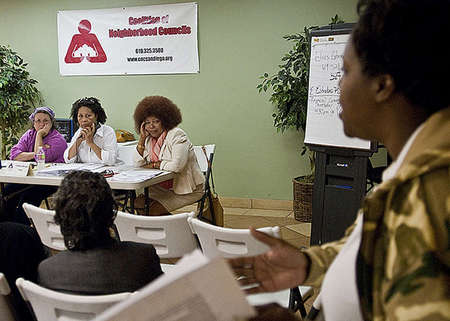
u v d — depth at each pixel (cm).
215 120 521
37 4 564
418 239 52
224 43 506
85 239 149
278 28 486
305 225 453
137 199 367
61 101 574
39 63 574
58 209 150
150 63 534
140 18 529
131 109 549
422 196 54
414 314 50
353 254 71
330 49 328
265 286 82
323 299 76
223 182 527
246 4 493
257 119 505
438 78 58
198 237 218
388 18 59
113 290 146
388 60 59
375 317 59
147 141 380
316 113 339
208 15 507
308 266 80
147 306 58
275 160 504
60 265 148
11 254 172
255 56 497
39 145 408
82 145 403
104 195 152
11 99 527
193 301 58
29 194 399
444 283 50
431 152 54
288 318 70
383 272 58
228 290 58
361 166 319
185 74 524
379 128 65
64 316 142
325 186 340
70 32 557
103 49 548
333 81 328
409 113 61
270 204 511
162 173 348
